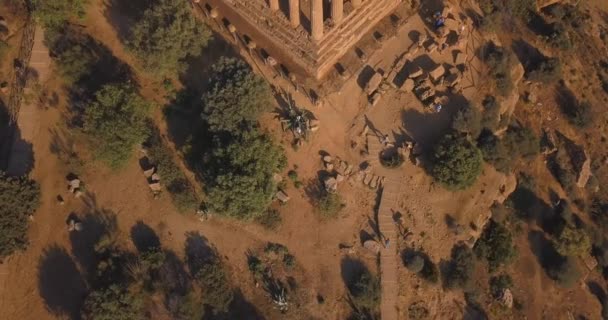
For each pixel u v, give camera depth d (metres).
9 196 63.22
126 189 69.06
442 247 67.12
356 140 69.62
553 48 80.25
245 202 61.72
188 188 68.31
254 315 64.50
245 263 66.31
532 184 74.50
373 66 71.38
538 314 70.25
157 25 67.25
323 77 70.88
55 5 70.56
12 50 74.88
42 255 66.88
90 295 61.12
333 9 64.69
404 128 69.81
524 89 78.12
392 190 67.88
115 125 63.88
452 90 70.56
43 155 70.38
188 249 66.81
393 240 66.38
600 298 71.88
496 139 69.75
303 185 68.56
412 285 65.81
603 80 81.19
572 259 71.31
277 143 69.44
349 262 66.12
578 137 78.19
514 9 81.50
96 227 67.62
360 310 64.88
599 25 84.69
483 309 68.50
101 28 75.56
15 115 71.56
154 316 64.31
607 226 74.69
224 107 63.50
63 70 70.44
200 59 73.00
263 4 69.69
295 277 65.69
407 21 73.12
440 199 67.81
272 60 71.44
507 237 70.00
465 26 73.50
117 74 72.81
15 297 65.50
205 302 63.97
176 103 71.62
